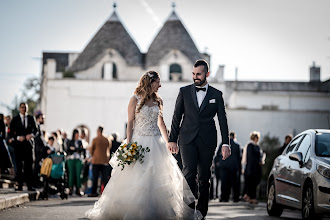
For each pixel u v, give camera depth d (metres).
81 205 13.75
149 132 8.77
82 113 47.97
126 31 51.97
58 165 16.36
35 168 18.44
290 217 12.82
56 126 47.88
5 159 14.70
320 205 10.31
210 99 9.09
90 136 47.88
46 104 47.97
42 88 57.22
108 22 52.16
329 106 55.62
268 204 13.07
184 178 8.82
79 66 50.44
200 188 9.07
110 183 8.58
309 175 10.77
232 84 61.72
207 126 9.03
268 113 49.41
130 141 8.80
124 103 48.06
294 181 11.51
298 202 11.24
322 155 11.16
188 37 51.91
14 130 15.38
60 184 16.45
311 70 60.94
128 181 8.48
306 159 11.35
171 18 52.62
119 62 50.06
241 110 49.34
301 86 60.66
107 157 19.52
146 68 50.34
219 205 17.11
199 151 9.02
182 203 8.64
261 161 18.66
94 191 19.42
